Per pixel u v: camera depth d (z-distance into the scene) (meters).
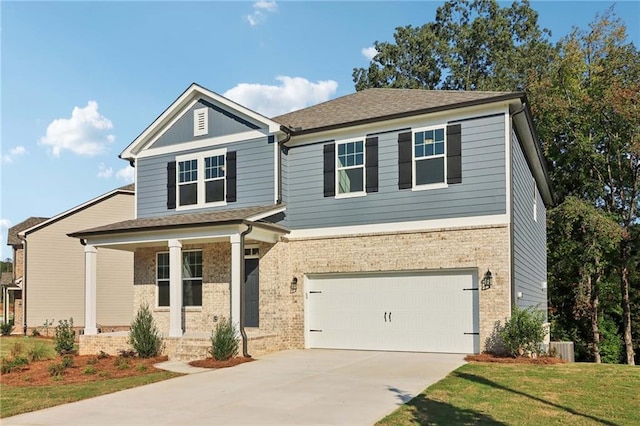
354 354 15.29
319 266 16.83
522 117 15.20
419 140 15.70
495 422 7.81
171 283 15.97
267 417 8.50
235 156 17.97
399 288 15.77
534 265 20.22
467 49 41.59
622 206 28.34
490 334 14.20
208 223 15.27
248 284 17.61
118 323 28.70
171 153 19.20
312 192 17.20
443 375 11.56
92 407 9.62
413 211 15.55
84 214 29.16
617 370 11.91
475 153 14.84
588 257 26.92
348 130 16.73
